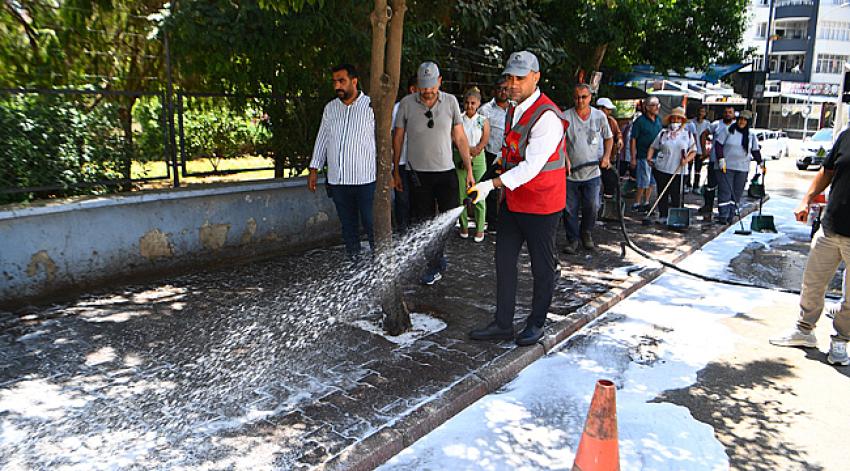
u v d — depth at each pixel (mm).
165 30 6172
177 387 3895
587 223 7551
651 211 9383
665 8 14055
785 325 5414
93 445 3254
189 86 6848
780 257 7930
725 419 3799
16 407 3602
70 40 6520
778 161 25656
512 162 4438
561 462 3322
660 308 5828
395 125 5879
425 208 5988
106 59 6754
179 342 4574
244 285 5938
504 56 9469
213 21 6270
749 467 3312
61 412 3566
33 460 3115
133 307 5281
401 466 3264
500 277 4664
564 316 5297
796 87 45844
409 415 3592
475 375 4129
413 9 8469
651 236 8648
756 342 5020
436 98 5715
